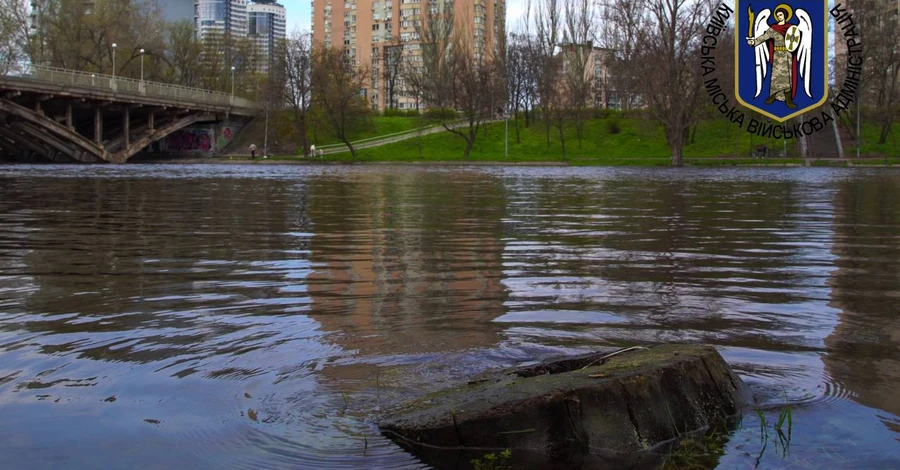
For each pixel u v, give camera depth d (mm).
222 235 10852
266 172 38719
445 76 76875
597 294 6488
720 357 3904
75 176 31078
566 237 10727
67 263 8156
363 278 7277
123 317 5539
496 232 11367
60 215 13891
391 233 11203
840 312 5777
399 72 102062
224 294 6457
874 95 60875
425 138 77125
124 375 4148
